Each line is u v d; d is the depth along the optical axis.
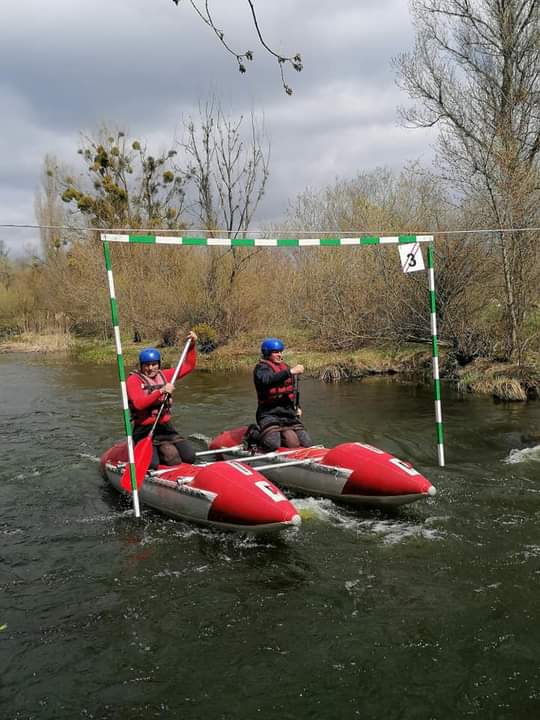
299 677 3.47
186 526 5.57
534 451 7.51
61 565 4.90
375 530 5.36
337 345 16.39
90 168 25.98
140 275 21.38
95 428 9.82
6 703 3.31
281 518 4.84
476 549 4.94
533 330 12.09
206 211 20.59
